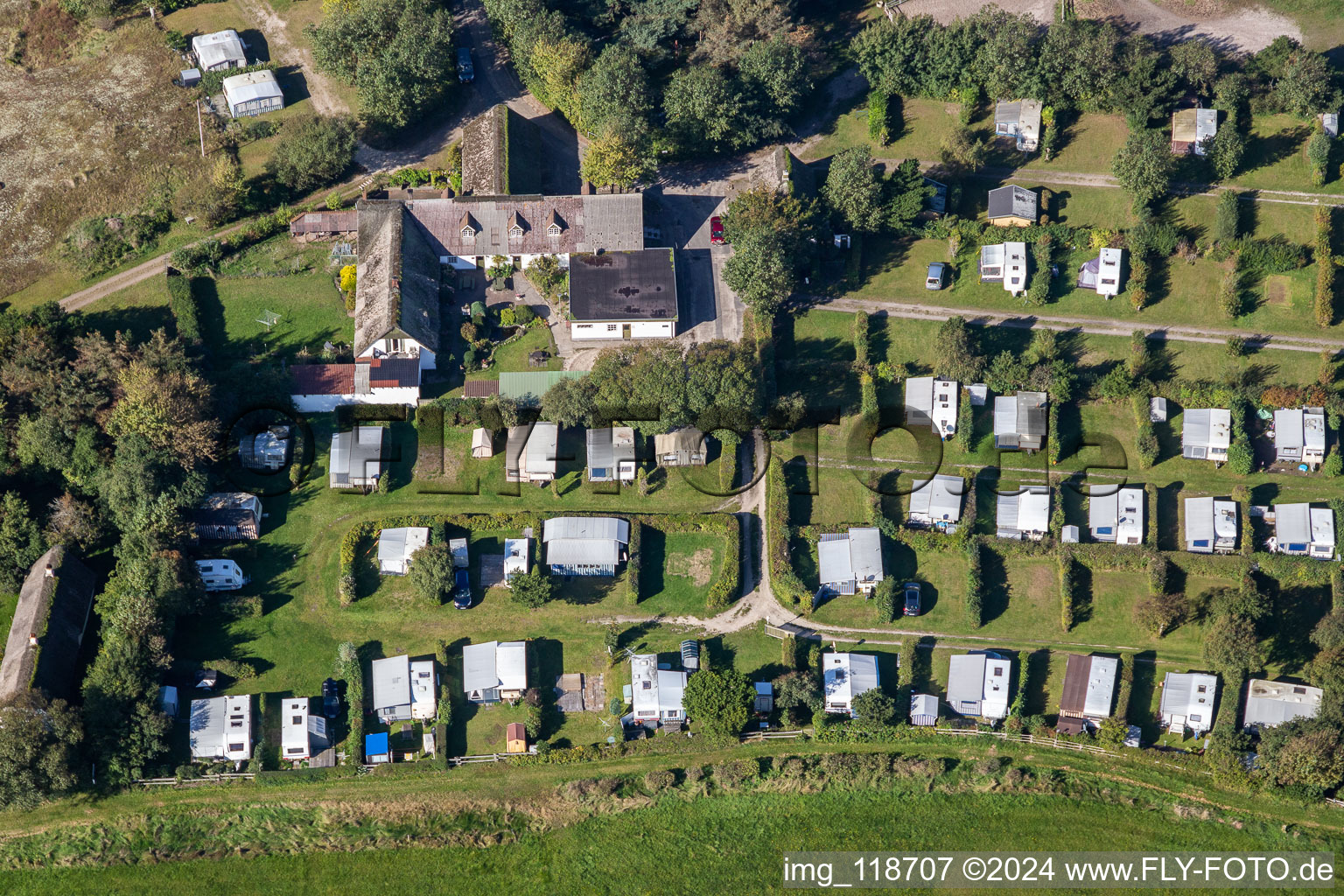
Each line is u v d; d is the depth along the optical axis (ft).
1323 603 517.55
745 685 487.20
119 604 491.31
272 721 493.77
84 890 466.29
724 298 599.16
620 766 488.44
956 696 496.64
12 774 455.22
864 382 570.87
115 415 522.06
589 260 590.14
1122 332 593.42
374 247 586.04
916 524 538.06
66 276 597.11
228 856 473.67
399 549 521.24
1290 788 474.08
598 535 524.11
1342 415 556.10
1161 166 610.65
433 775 484.33
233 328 582.35
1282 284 606.96
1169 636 514.68
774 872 470.39
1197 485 547.08
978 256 615.57
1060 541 529.45
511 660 499.51
